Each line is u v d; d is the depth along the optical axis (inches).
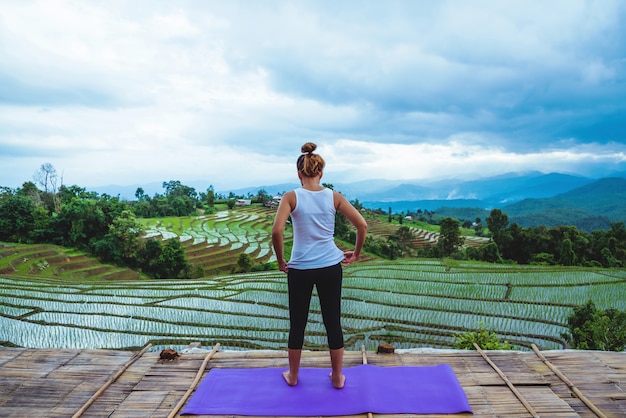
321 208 137.8
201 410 134.4
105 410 137.6
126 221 1989.4
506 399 140.3
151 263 1942.7
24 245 1941.4
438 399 138.3
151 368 164.6
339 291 141.3
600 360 167.3
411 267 1222.3
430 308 770.2
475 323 689.0
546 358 170.2
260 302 858.8
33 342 634.2
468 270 1142.3
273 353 176.1
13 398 144.8
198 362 169.0
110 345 621.6
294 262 138.1
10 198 2146.9
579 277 999.0
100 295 937.5
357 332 656.4
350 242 2765.7
